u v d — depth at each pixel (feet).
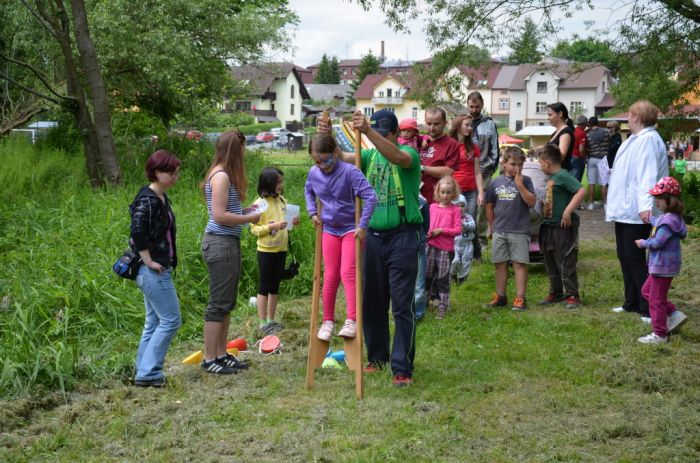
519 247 25.11
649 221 22.08
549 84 249.75
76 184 41.39
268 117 286.46
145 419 15.28
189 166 49.24
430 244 23.94
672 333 21.71
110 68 56.34
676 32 50.06
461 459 13.43
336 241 17.90
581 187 25.52
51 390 17.29
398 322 17.30
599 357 19.71
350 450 13.79
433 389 17.07
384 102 305.53
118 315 22.68
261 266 22.94
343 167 17.24
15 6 50.96
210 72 63.05
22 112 57.82
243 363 19.03
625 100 57.72
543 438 14.37
